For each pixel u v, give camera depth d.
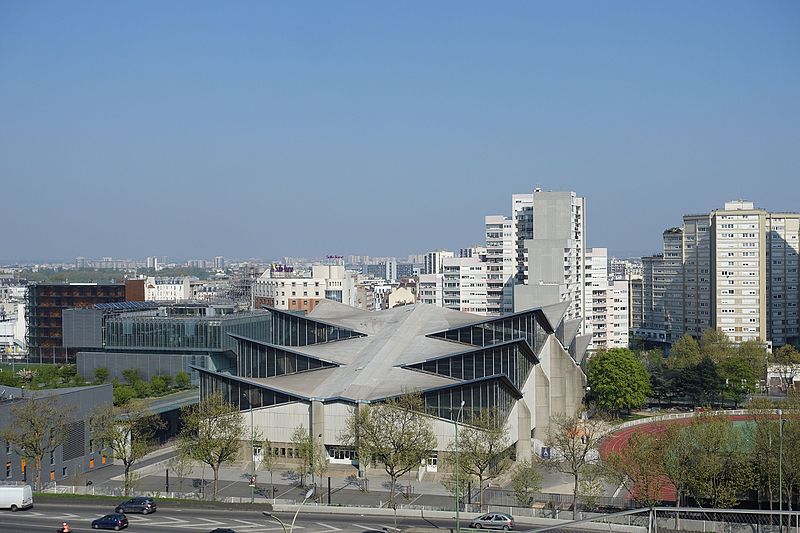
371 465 126.75
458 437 116.62
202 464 131.88
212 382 137.88
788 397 137.62
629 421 174.75
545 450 124.25
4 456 115.88
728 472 100.50
